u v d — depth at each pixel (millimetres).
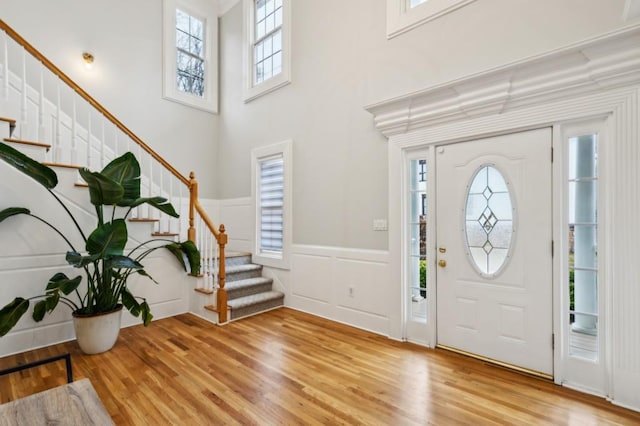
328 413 1872
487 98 2447
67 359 1433
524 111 2354
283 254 4121
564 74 2148
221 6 5293
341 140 3529
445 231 2801
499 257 2514
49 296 2611
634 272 1940
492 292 2541
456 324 2732
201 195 5117
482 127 2541
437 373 2359
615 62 1955
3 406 1077
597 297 2135
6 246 2648
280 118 4246
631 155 1954
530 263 2365
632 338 1943
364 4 3336
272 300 3973
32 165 2293
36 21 3613
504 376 2322
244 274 4211
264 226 4551
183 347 2807
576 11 2176
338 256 3527
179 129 4871
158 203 2967
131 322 3383
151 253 3553
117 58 4246
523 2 2385
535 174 2352
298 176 3986
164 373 2336
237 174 4969
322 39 3732
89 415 1046
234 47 5078
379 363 2520
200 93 5211
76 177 3016
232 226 5047
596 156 2154
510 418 1836
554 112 2230
